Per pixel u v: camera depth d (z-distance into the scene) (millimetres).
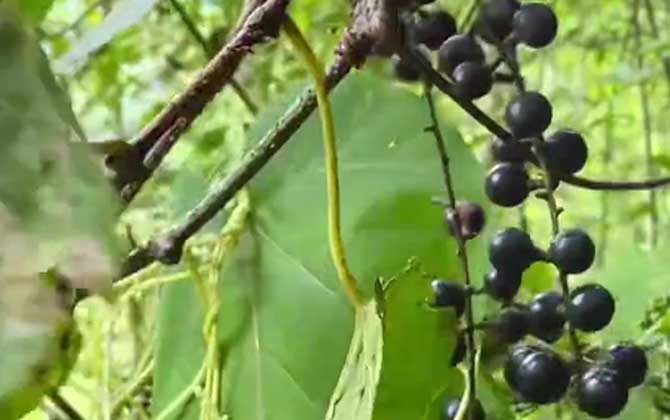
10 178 338
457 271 528
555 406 568
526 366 469
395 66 493
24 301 341
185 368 540
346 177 534
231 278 530
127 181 429
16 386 344
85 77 861
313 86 470
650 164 1015
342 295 522
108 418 604
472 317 491
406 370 516
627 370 472
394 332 515
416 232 528
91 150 346
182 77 864
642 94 1031
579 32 1105
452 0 655
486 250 531
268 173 535
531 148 482
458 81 477
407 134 537
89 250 338
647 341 611
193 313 542
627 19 1090
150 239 494
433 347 517
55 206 339
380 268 524
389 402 516
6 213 337
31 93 343
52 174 340
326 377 521
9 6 346
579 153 478
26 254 338
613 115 1085
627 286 643
